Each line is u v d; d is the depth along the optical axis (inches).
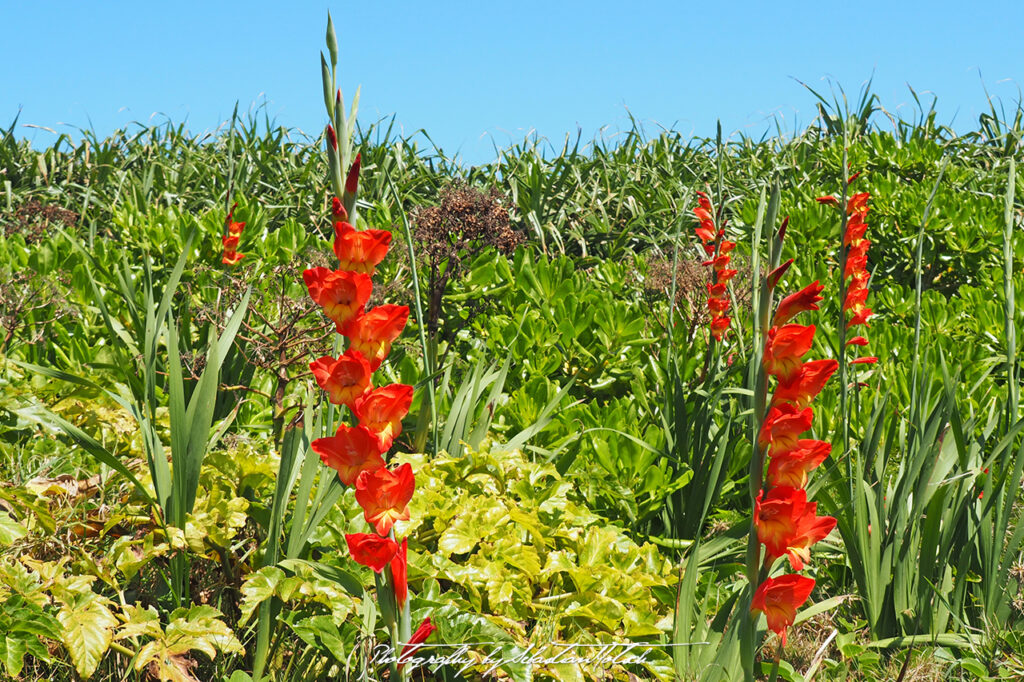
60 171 328.5
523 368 177.5
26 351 167.0
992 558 110.7
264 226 217.3
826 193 264.1
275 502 93.6
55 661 86.1
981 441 125.5
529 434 136.3
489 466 121.7
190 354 145.7
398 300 190.5
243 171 307.0
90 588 89.6
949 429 120.3
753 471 70.9
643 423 157.0
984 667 100.6
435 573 97.9
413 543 110.7
